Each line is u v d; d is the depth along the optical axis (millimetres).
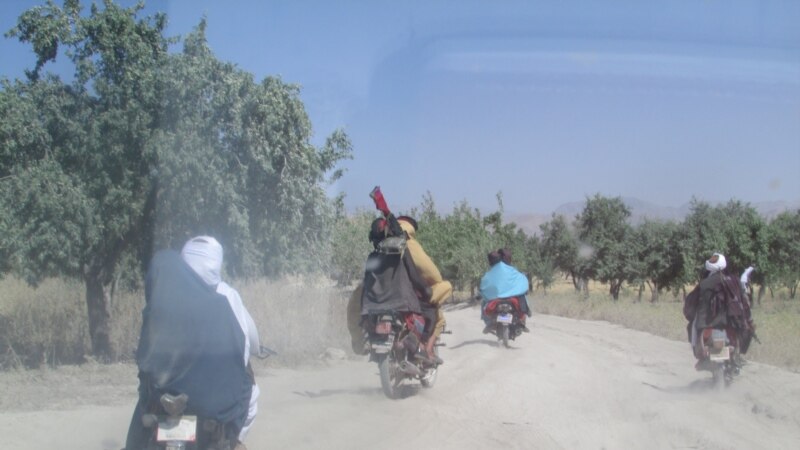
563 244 42906
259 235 12367
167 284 4789
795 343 15109
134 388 8445
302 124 12828
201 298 4797
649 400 9438
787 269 38438
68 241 9547
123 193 10039
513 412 8484
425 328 9273
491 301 14461
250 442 6797
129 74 10250
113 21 10336
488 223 41406
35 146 10086
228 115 11547
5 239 9234
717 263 10141
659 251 41094
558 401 9180
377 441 7070
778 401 9375
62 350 10141
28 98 10141
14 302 11305
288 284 12969
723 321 9875
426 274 9242
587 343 15766
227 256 11445
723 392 9969
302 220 13438
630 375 11352
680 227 40625
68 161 10203
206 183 10781
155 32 10875
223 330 4801
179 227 10703
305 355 11312
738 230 38219
